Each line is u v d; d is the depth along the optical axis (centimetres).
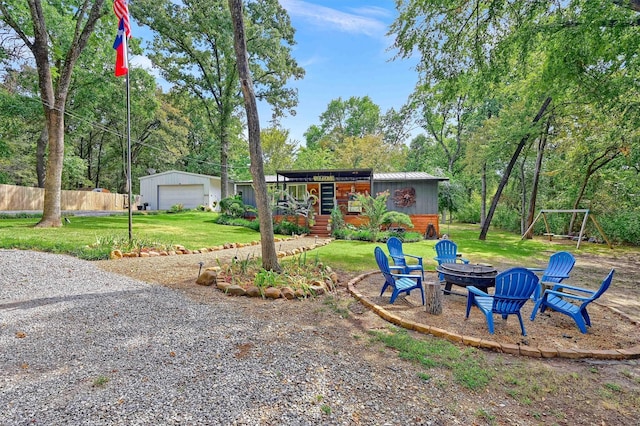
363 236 1338
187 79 1961
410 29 739
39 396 226
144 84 1841
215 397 230
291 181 1684
